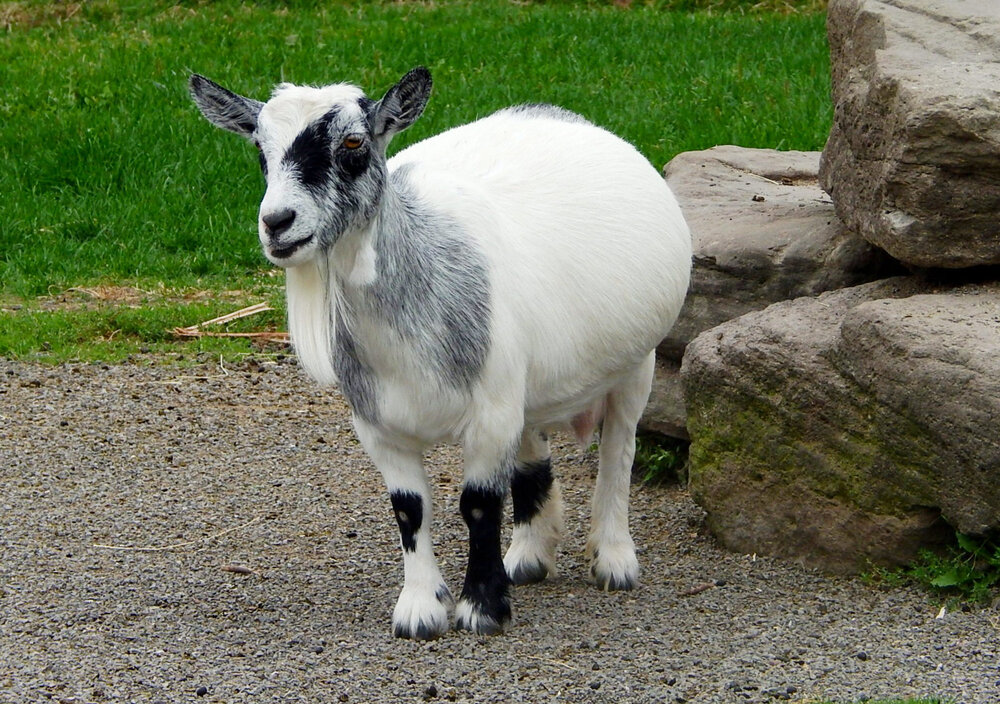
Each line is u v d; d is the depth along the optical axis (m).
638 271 9.00
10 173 20.56
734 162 14.23
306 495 11.65
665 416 11.55
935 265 9.68
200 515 11.17
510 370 8.29
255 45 26.33
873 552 9.48
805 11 30.11
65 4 29.56
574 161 9.17
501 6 30.55
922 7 10.98
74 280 17.50
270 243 7.42
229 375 14.58
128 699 7.84
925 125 9.31
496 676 8.13
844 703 7.67
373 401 8.27
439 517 11.19
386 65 25.19
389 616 9.12
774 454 9.90
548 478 9.73
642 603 9.36
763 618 9.02
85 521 10.98
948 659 8.23
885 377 9.09
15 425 13.14
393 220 7.95
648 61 25.67
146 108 22.77
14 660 8.37
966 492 8.84
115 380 14.36
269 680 8.09
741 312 11.16
